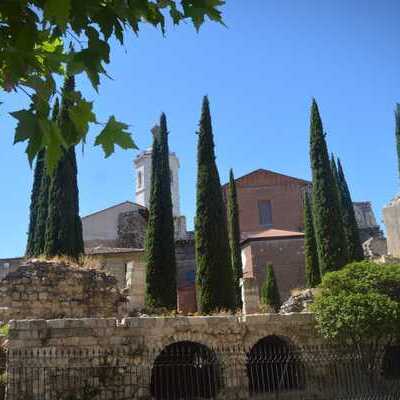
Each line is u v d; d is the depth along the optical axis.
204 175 31.94
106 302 24.22
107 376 19.61
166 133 36.47
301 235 55.28
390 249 50.94
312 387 21.77
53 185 30.14
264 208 67.88
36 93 3.94
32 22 3.62
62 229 29.27
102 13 3.87
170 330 20.80
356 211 74.38
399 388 21.42
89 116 4.16
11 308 22.69
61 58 4.00
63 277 23.86
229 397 20.66
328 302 21.84
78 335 19.67
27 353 18.86
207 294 28.84
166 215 32.41
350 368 21.75
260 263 54.38
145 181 92.00
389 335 21.80
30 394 18.48
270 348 23.31
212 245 29.81
